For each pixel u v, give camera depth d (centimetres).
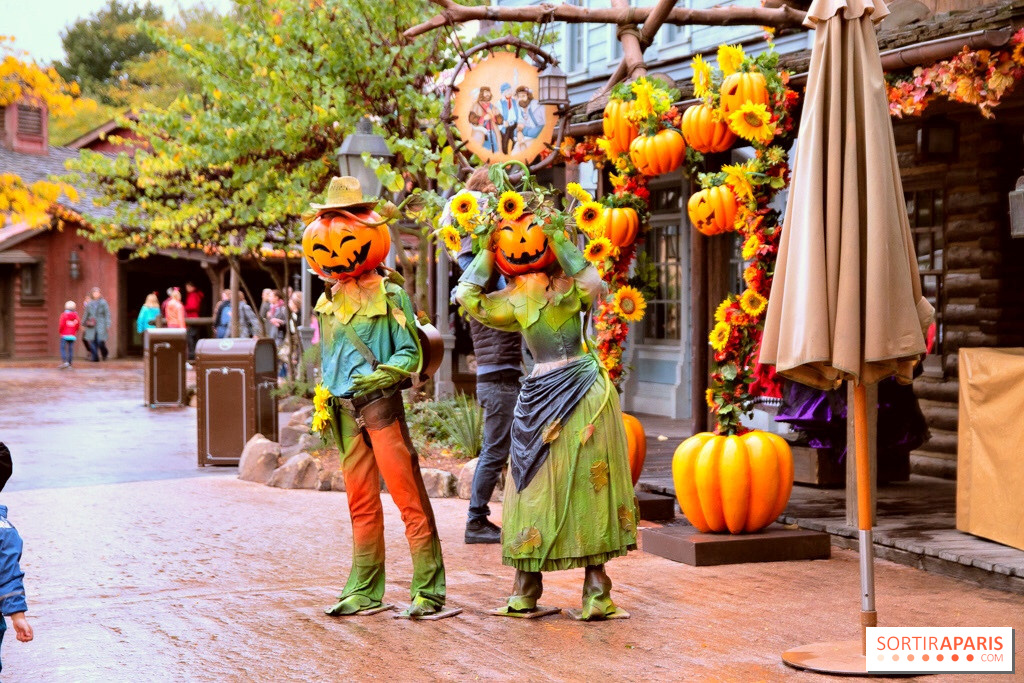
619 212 812
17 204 2425
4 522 401
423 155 1098
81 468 1151
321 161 1331
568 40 1645
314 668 475
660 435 1241
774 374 702
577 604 582
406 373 551
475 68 1005
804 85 736
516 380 738
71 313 3159
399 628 538
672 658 485
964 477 690
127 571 665
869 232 456
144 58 6588
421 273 1252
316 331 1930
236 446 1164
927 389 1015
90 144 4269
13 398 2102
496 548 729
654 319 1537
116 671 473
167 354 1925
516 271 546
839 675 456
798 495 851
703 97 755
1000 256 964
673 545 686
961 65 642
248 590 617
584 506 536
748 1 1284
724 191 722
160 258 3766
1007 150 971
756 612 561
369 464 566
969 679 456
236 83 1402
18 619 399
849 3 468
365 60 1198
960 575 628
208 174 1628
